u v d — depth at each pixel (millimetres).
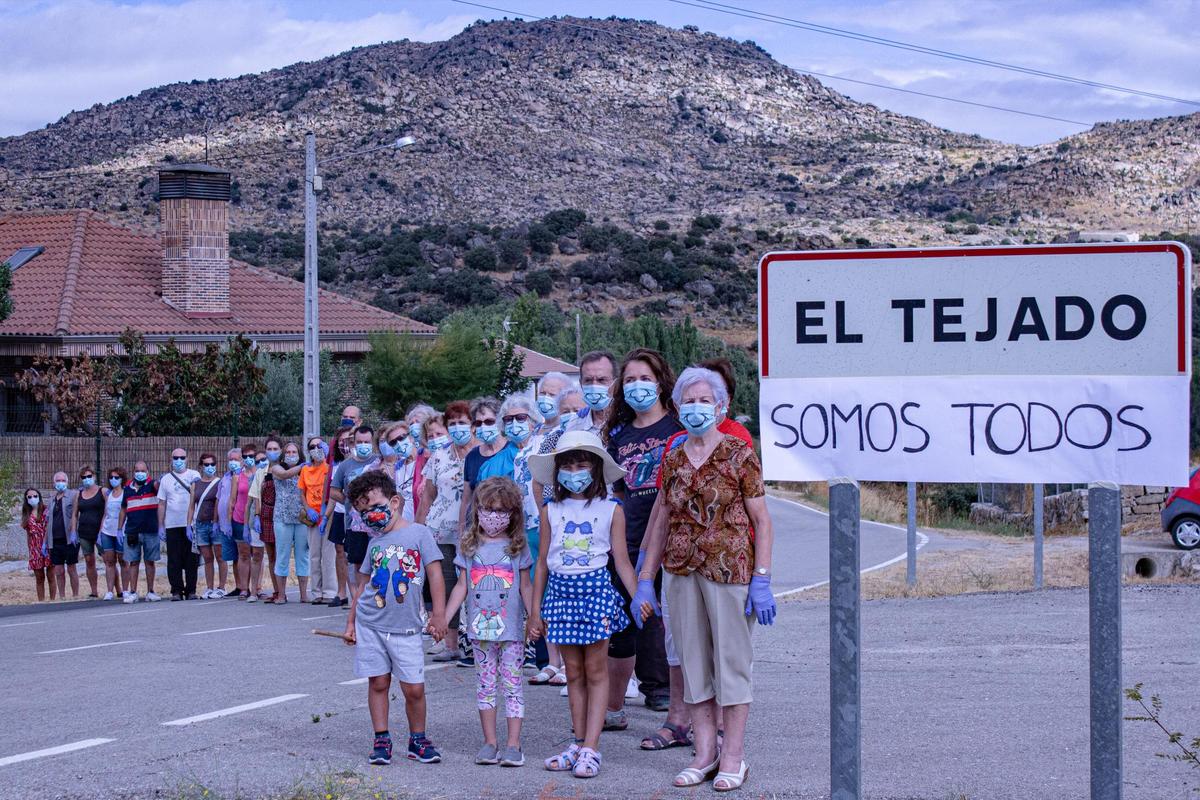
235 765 6820
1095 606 4184
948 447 4527
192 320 35875
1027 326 4465
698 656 6359
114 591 18125
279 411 32375
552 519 6820
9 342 32469
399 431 11898
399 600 6887
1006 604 12844
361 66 189875
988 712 7945
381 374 38094
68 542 18547
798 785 6277
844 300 4621
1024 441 4465
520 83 191375
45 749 7312
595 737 6645
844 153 183250
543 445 8969
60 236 38156
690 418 6211
